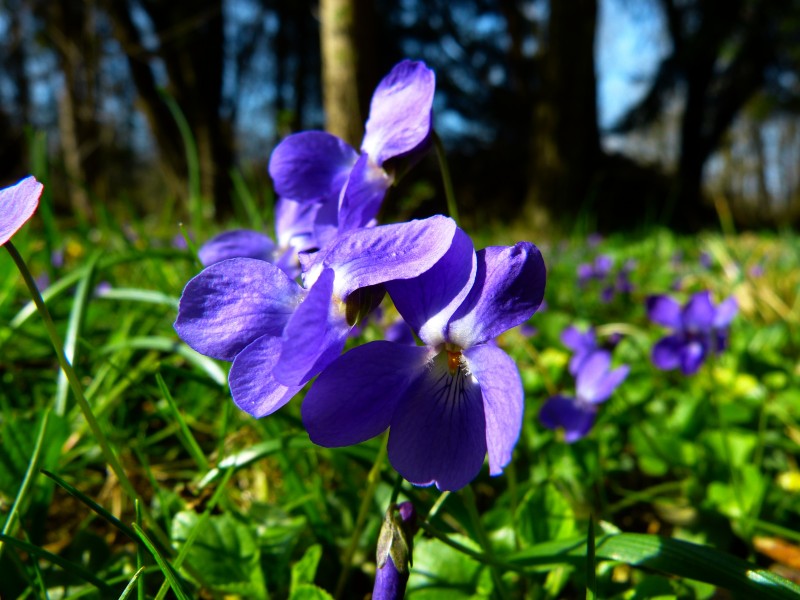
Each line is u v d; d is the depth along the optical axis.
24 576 0.08
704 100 1.47
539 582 0.08
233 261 0.06
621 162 1.37
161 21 1.21
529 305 0.06
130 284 0.22
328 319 0.06
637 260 0.45
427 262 0.05
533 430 0.14
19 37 1.32
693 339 0.14
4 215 0.06
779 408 0.15
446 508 0.09
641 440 0.13
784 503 0.12
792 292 0.28
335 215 0.08
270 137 1.86
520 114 1.61
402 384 0.06
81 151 1.05
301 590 0.07
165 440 0.13
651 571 0.09
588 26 0.99
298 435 0.09
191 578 0.08
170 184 1.09
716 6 1.34
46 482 0.09
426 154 0.08
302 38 1.63
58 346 0.06
